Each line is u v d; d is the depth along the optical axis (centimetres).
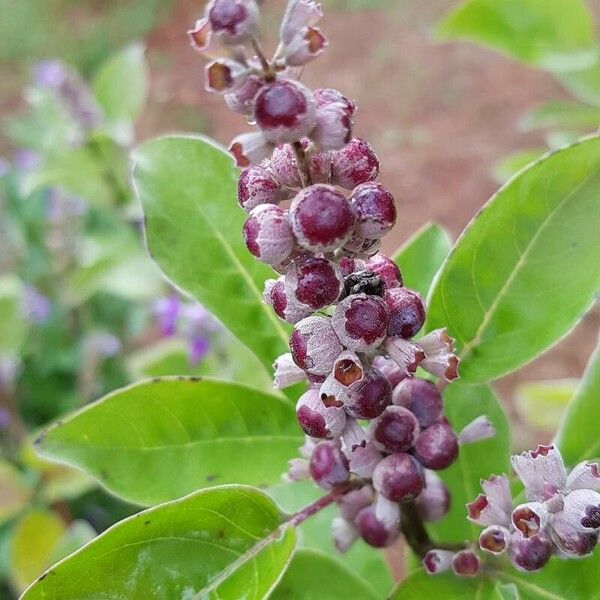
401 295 9
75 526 21
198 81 66
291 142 8
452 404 13
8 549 25
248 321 12
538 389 22
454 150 52
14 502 22
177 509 9
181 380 11
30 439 22
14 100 64
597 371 12
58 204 29
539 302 10
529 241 10
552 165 10
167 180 12
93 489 29
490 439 12
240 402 12
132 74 24
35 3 75
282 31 8
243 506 9
